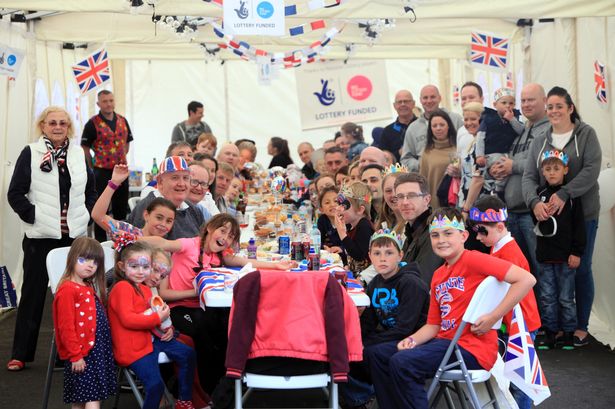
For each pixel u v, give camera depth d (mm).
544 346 6590
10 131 8531
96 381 4285
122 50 12625
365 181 6512
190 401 4531
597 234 7391
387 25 9859
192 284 4871
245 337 3816
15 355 6031
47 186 5910
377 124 16516
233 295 3896
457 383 4164
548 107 6508
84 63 9812
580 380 5699
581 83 7648
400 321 4332
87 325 4266
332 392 3848
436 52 12867
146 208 5152
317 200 7793
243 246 6090
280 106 16422
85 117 12539
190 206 5520
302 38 11180
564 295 6539
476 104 7520
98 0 7258
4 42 8383
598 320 7469
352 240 5438
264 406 5129
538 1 7281
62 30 9859
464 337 4035
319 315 3867
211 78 16172
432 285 4215
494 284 3883
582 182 6359
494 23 9625
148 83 15992
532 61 8977
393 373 3971
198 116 12758
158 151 16094
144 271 4406
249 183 11242
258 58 9688
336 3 7324
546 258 6391
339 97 13516
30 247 5953
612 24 7020
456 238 4090
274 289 3871
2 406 5191
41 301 6035
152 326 4344
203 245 4914
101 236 9008
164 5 7434
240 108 16375
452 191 7898
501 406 4121
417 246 4852
